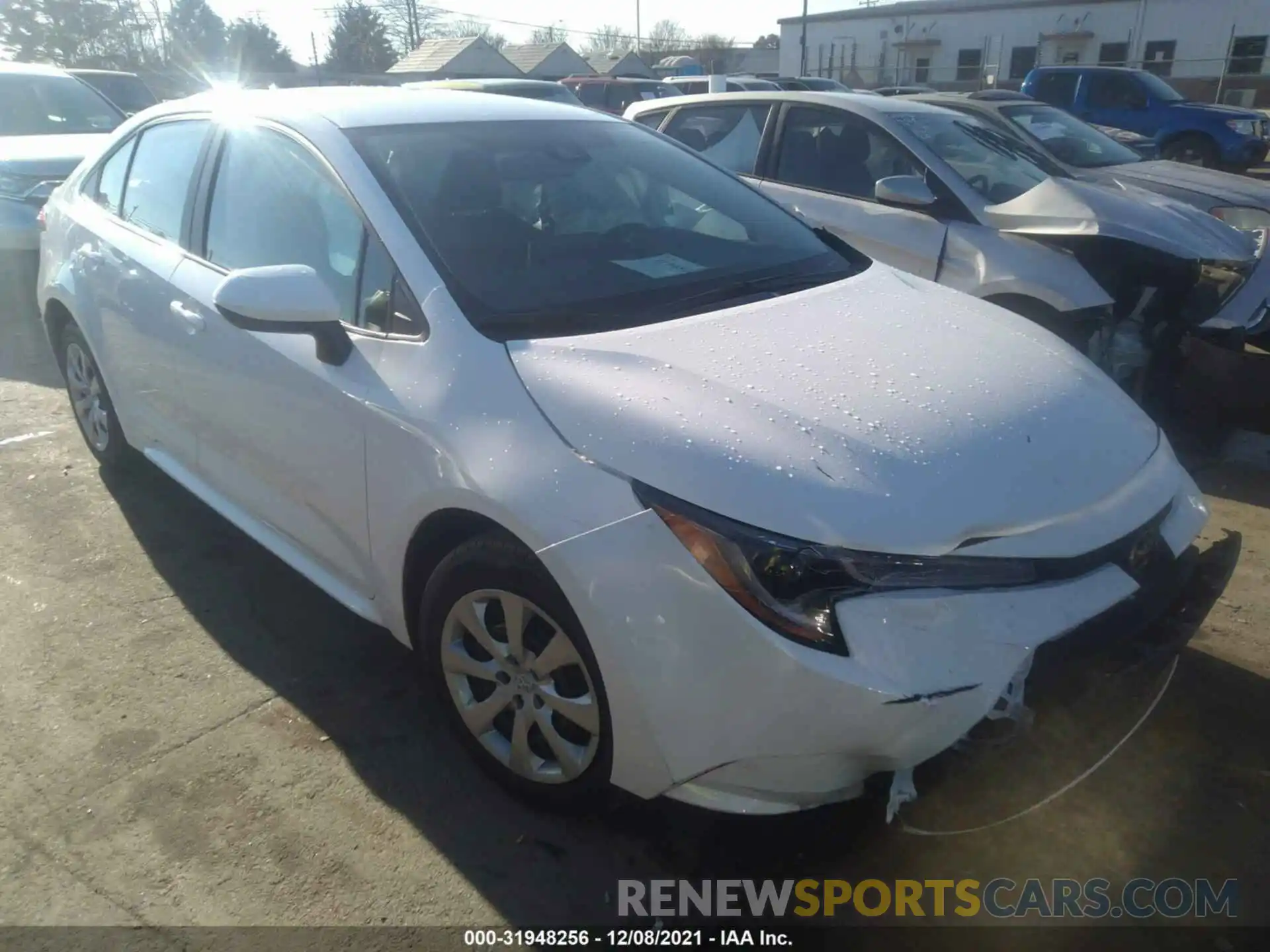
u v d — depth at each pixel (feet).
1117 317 16.56
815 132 18.71
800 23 139.33
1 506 13.98
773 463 6.89
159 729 9.42
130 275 12.07
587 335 8.27
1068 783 7.20
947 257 16.49
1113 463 7.86
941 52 126.21
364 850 8.02
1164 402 16.61
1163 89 50.21
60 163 24.73
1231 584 12.00
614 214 10.36
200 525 13.47
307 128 10.07
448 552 8.39
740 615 6.52
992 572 6.77
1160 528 7.79
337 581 9.81
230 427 10.57
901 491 6.85
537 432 7.48
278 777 8.80
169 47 154.51
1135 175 22.93
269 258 10.17
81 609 11.43
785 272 10.25
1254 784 8.75
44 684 10.07
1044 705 6.81
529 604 7.59
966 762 6.64
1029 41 119.44
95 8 141.59
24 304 24.98
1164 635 7.56
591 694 7.37
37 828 8.23
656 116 21.62
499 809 8.45
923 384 7.97
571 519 7.09
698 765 6.82
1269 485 15.21
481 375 7.96
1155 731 9.41
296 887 7.68
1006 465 7.31
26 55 138.51
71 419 17.57
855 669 6.35
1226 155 47.29
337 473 9.05
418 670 10.35
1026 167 18.42
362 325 9.00
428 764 8.98
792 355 8.17
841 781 6.77
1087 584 7.06
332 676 10.25
